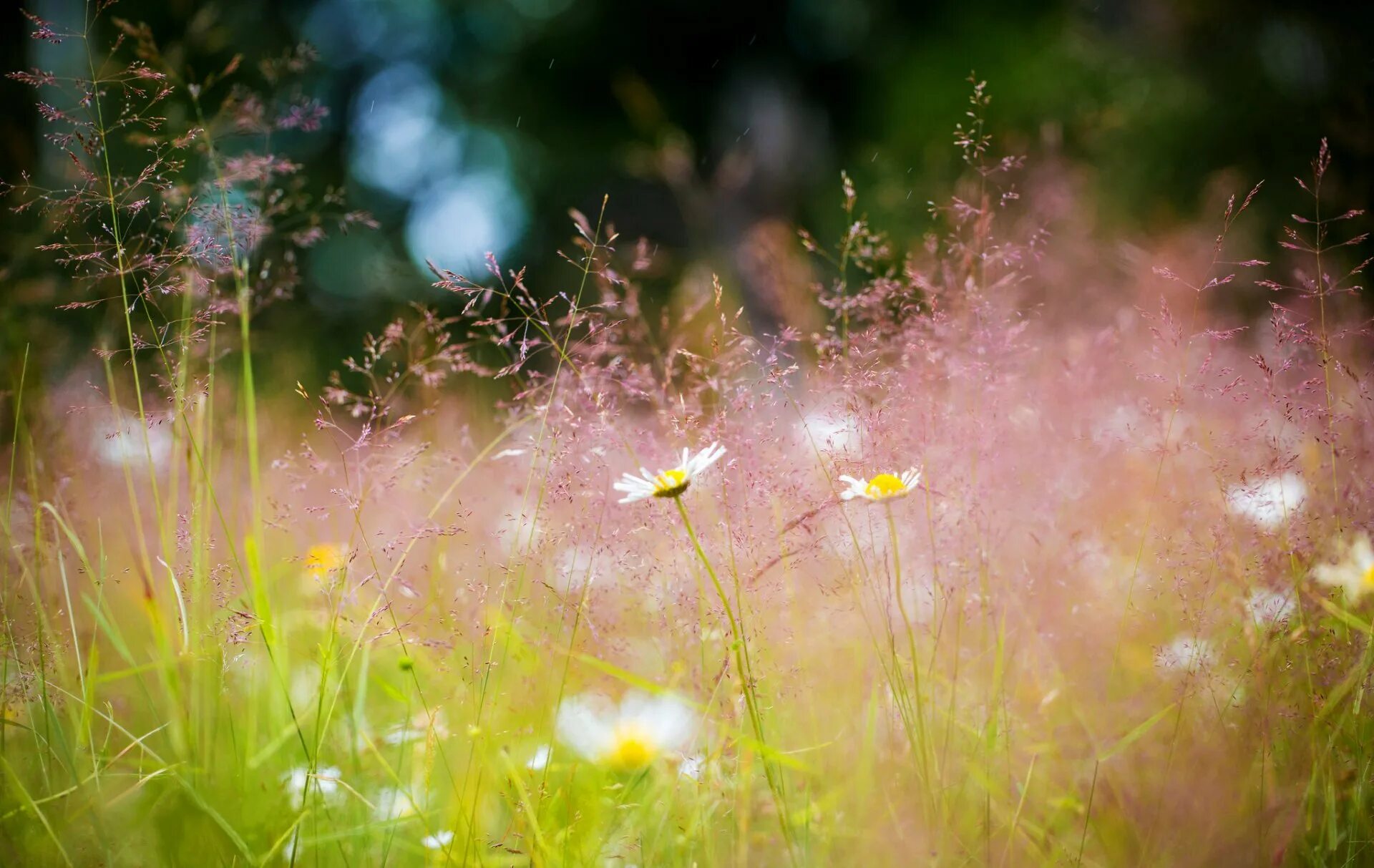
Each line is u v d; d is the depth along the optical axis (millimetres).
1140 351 1468
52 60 1914
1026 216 1850
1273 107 3967
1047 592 1328
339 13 8227
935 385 1358
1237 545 1297
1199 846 1203
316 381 2340
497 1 7906
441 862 1195
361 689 1279
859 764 1241
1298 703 1248
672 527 1298
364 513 1395
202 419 1334
